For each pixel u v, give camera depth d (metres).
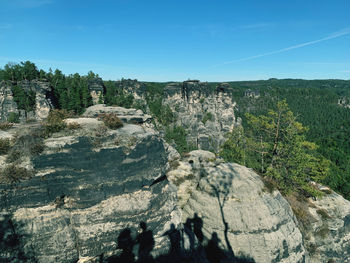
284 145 38.78
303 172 36.62
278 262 24.61
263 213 26.45
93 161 16.75
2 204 14.41
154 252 18.08
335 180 65.94
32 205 15.21
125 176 17.70
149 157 18.89
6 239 14.28
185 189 34.69
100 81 140.12
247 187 28.47
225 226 26.17
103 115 20.62
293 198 35.25
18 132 16.30
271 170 36.66
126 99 156.12
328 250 30.28
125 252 17.22
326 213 33.09
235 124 163.25
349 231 32.59
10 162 15.09
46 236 15.26
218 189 29.02
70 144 16.30
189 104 170.12
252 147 44.81
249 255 24.47
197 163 39.91
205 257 22.27
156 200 18.95
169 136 132.00
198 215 28.64
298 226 30.03
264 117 42.03
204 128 152.62
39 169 15.47
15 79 110.31
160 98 188.62
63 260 15.59
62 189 16.08
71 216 16.28
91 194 16.64
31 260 14.93
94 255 16.47
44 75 121.88
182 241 20.09
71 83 123.69
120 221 17.02
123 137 18.25
